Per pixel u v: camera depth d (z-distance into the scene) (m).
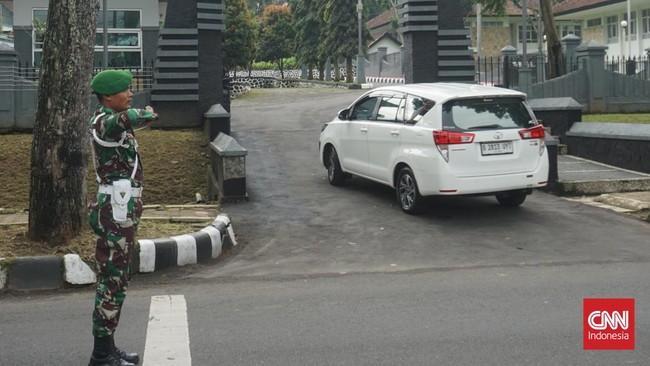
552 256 8.08
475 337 5.35
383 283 7.07
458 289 6.78
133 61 24.91
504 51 20.69
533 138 9.66
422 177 9.59
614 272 7.36
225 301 6.47
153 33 24.94
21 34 24.09
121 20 24.78
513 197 10.58
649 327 5.57
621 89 18.36
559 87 17.91
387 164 10.49
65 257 7.03
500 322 5.71
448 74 17.44
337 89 35.12
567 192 11.68
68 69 7.31
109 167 4.68
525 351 5.04
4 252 7.13
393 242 8.73
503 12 25.97
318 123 18.75
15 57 14.46
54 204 7.36
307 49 45.38
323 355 5.00
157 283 7.15
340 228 9.40
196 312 6.12
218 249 8.18
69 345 5.31
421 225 9.52
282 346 5.20
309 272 7.54
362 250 8.39
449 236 8.98
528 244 8.60
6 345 5.32
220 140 11.93
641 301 6.29
